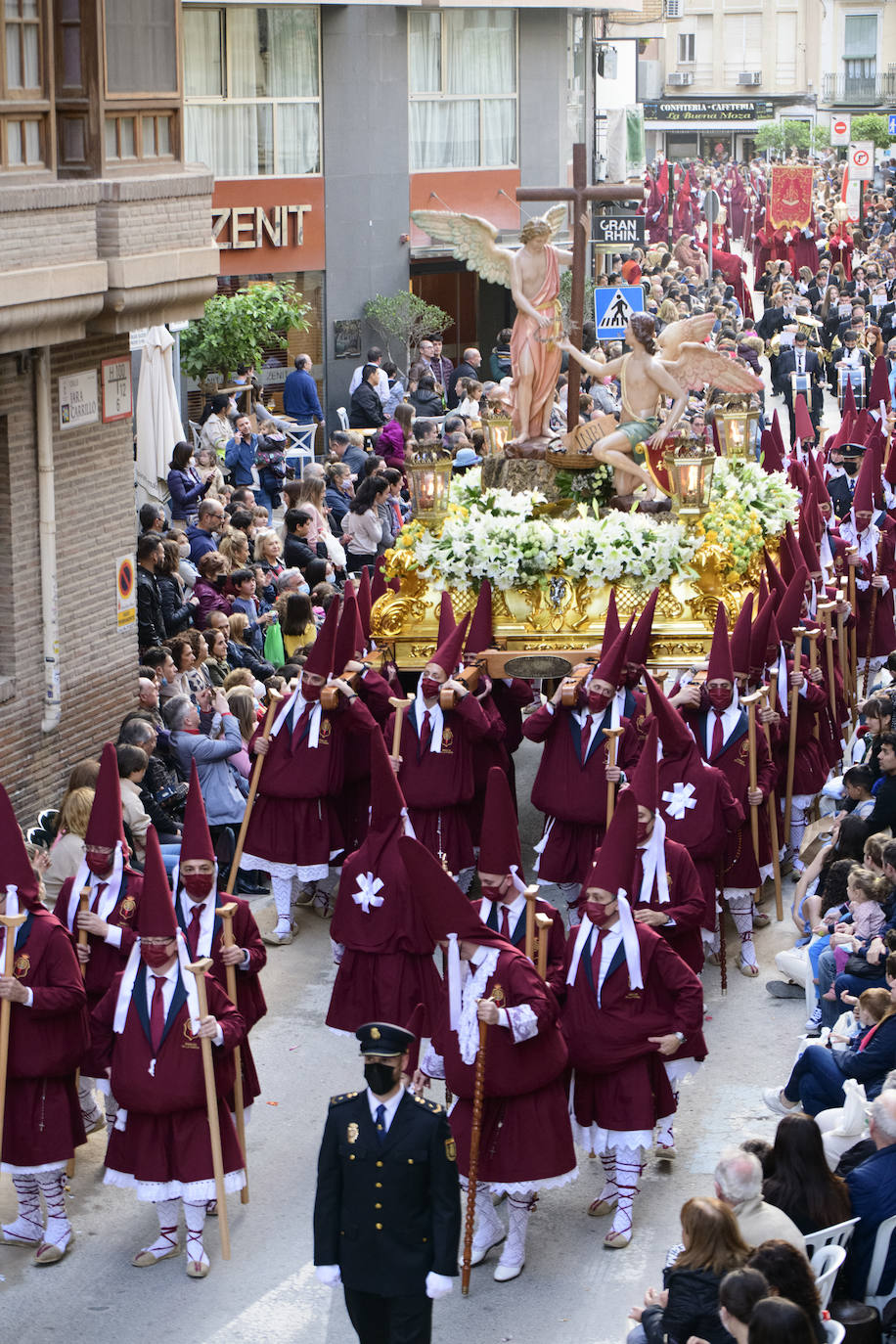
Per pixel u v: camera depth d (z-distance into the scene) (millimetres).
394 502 21656
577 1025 9547
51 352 14086
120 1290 9266
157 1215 10039
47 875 11336
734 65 87938
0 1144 9352
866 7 86438
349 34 30141
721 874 12539
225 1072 9492
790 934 13617
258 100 29422
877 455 22719
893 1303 8203
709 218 45875
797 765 14734
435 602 14281
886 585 19344
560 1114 9297
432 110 32062
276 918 13875
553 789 13109
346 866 11172
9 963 9281
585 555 13945
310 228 30391
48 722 14469
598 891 9453
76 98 13586
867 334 36719
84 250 13258
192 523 20406
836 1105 9766
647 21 41438
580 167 15234
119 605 15492
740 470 16594
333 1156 7879
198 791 9648
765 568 15336
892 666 16047
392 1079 7789
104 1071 9492
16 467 13875
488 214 33094
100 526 15125
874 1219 8188
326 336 31031
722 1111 10938
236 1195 10109
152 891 9188
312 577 18344
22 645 14164
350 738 13602
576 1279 9336
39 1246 9570
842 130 77375
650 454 14820
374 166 31047
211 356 25969
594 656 14008
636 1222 9836
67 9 13430
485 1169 9188
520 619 14102
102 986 10367
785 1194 8125
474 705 13125
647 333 14680
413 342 31688
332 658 13125
